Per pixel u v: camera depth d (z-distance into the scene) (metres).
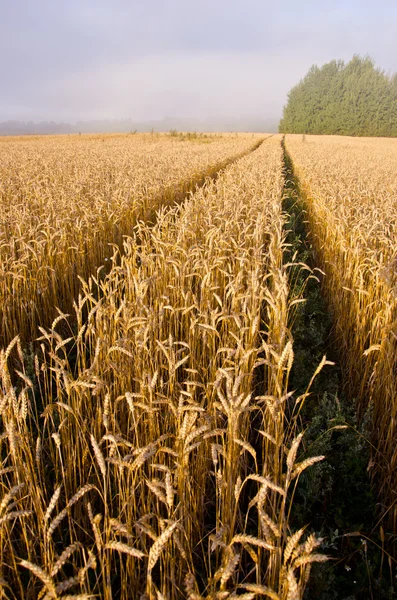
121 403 3.47
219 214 7.66
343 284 6.24
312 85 88.44
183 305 4.80
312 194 12.59
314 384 5.04
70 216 7.73
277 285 3.83
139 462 2.07
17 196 9.74
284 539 2.12
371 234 6.82
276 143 50.03
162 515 2.79
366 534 3.30
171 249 5.91
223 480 2.35
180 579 2.36
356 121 85.19
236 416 2.26
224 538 2.29
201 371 4.09
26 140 59.69
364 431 3.98
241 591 2.48
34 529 2.66
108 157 22.80
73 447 3.08
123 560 2.77
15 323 4.98
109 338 3.92
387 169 20.83
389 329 4.03
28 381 2.70
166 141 52.97
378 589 2.85
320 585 2.76
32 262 5.77
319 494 3.57
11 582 2.55
